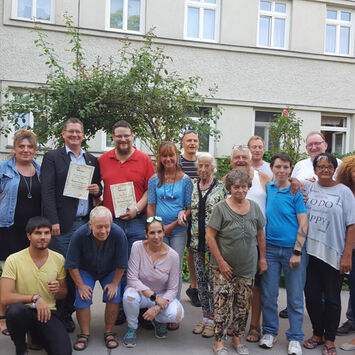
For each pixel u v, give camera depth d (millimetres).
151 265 3682
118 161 4098
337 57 11148
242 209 3441
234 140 10609
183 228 3982
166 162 3916
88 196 4004
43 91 6328
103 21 9555
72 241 3461
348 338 3918
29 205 3896
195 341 3713
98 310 4371
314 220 3580
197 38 10492
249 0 10555
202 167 3842
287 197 3635
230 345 3666
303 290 3697
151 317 3502
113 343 3504
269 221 3658
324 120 11523
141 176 4105
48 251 3475
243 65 10547
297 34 10977
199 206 3855
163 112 6434
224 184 3584
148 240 3639
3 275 3320
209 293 3875
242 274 3461
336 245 3504
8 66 8961
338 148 11609
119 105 6348
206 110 10562
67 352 3129
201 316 4320
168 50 10031
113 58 9562
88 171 3877
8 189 3842
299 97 10977
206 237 3500
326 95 11164
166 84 6668
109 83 6160
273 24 11031
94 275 3686
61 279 3488
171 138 6457
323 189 3627
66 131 3877
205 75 10289
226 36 10469
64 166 3840
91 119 6410
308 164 4578
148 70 6297
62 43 9250
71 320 3857
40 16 9336
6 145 8898
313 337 3705
